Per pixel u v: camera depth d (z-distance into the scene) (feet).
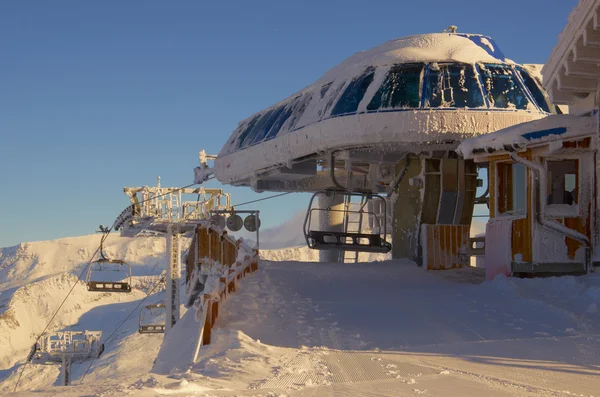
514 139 53.36
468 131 66.54
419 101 67.77
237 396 22.49
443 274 67.26
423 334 38.09
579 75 53.62
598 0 45.96
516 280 52.75
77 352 175.01
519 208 56.65
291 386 24.68
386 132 67.51
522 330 38.24
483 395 23.04
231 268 54.39
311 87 82.79
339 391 23.76
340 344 35.45
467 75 69.67
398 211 78.69
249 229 88.84
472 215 74.02
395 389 24.14
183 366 31.40
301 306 47.32
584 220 53.36
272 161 83.05
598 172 52.01
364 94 70.28
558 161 55.06
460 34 73.97
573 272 53.36
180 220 123.03
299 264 72.23
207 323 36.14
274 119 88.94
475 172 73.87
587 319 39.70
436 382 25.58
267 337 37.09
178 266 123.75
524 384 25.12
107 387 23.52
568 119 51.83
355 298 51.44
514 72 71.46
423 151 72.74
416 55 70.28
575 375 26.99
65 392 23.31
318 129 72.64
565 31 52.60
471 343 35.17
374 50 74.74
